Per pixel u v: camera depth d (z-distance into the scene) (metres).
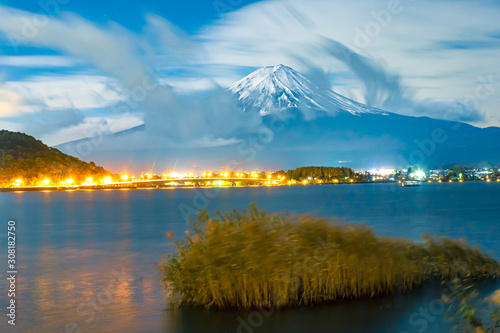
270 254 19.80
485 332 12.69
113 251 42.66
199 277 20.08
